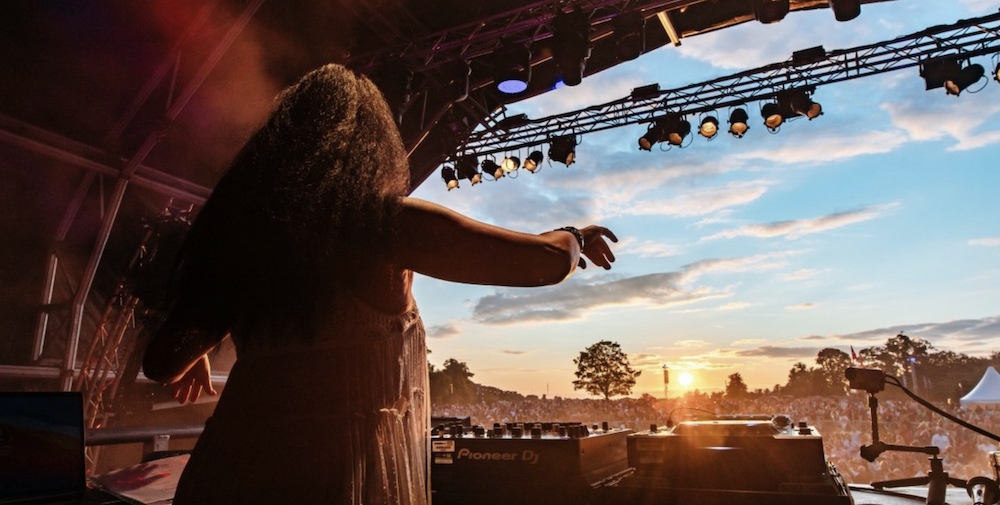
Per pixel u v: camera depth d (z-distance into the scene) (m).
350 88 0.96
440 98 8.39
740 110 7.98
